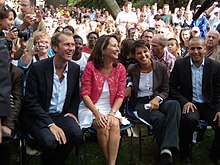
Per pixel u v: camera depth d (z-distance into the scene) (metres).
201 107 4.38
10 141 3.58
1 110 2.62
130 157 4.38
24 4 5.44
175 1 18.27
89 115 4.00
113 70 4.08
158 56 5.12
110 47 3.96
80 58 5.27
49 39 4.58
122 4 19.08
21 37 4.62
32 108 3.80
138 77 4.37
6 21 3.63
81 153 4.48
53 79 3.85
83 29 10.05
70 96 3.96
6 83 2.65
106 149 3.82
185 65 4.39
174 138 3.96
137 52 4.28
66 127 3.78
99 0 20.48
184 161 4.30
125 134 5.01
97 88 4.01
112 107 4.00
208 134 5.07
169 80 4.49
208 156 4.43
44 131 3.66
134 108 4.38
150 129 4.76
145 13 12.73
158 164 4.23
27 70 4.44
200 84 4.36
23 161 3.94
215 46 5.34
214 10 9.30
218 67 4.35
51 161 3.90
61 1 27.42
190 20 11.80
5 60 2.66
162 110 4.17
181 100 4.34
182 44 7.02
